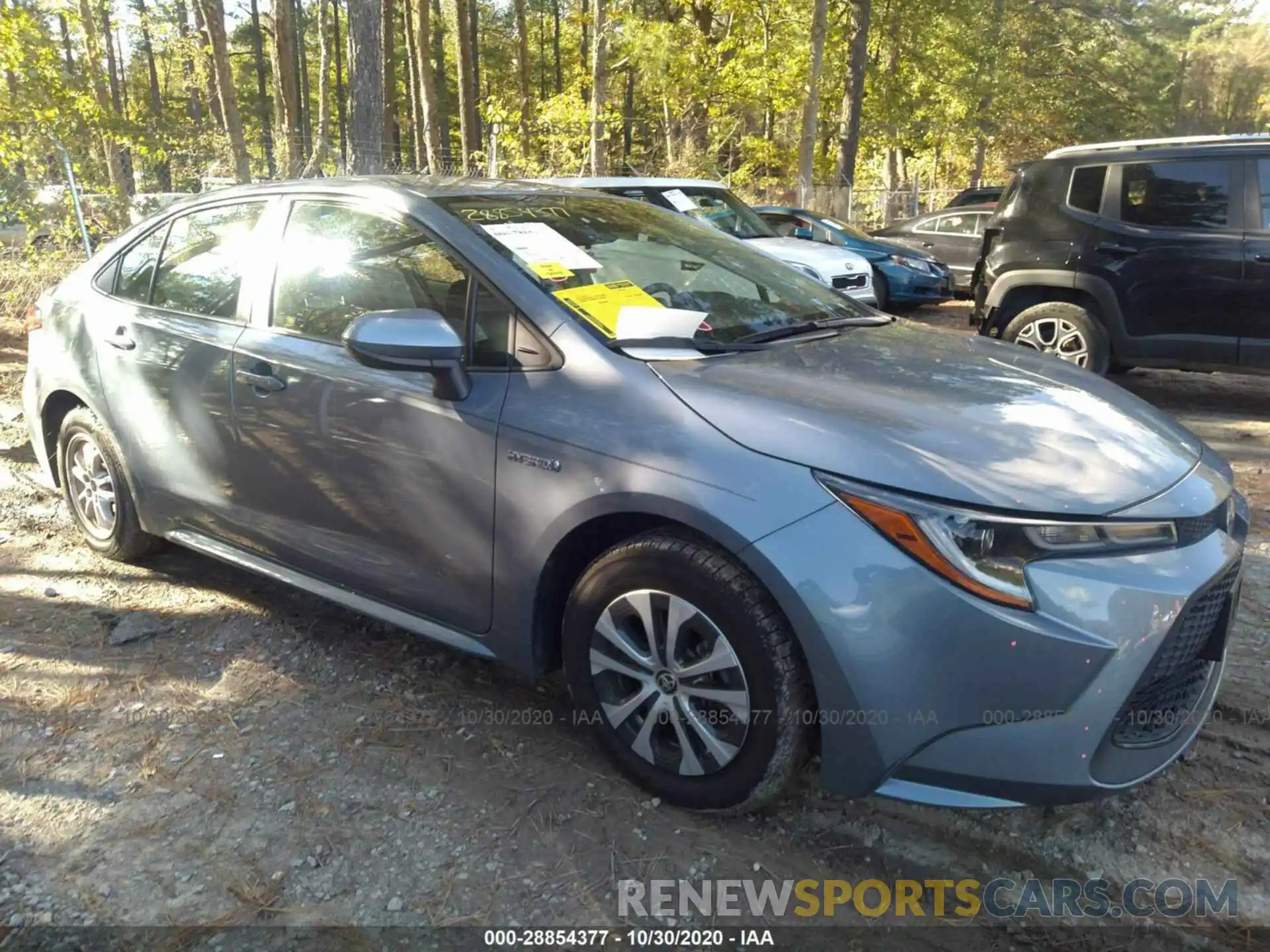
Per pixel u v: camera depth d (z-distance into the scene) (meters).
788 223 11.95
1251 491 5.11
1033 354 3.21
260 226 3.44
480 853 2.42
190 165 11.40
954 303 13.52
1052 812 2.60
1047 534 2.13
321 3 24.09
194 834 2.49
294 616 3.69
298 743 2.88
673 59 18.31
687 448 2.37
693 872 2.37
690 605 2.37
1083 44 35.03
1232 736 2.90
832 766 2.27
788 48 18.88
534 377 2.66
